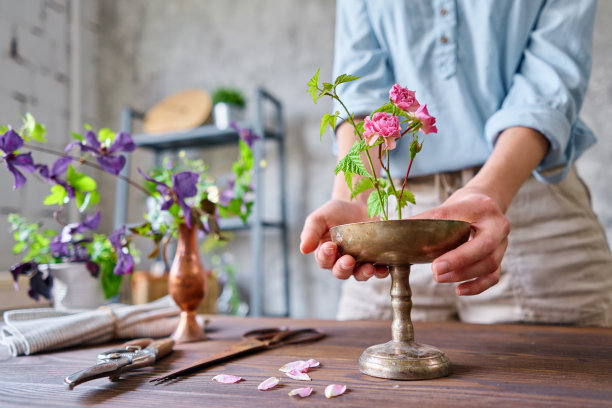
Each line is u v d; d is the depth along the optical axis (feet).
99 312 2.39
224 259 7.84
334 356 1.83
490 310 3.00
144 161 8.34
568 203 2.97
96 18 8.77
